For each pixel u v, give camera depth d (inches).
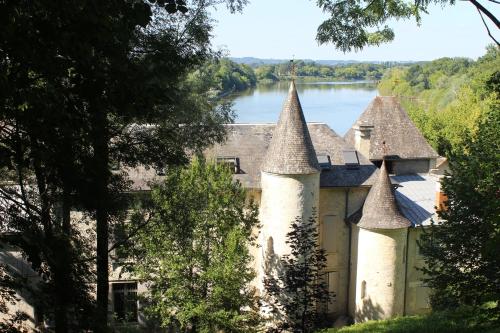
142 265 837.2
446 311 781.9
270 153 1050.1
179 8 313.1
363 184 1121.4
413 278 1087.0
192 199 812.0
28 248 476.1
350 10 486.6
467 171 697.6
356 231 1106.7
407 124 1337.4
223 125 879.1
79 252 546.9
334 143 1198.9
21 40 300.2
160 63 507.2
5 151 380.2
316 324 641.0
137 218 739.4
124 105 387.9
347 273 1143.0
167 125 703.1
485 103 2239.2
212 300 824.9
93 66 354.0
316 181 1047.6
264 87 6594.5
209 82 812.0
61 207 648.4
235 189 880.9
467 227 669.3
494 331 597.6
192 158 912.3
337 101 5157.5
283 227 1034.1
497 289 641.0
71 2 292.4
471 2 358.9
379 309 1048.8
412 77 4918.8
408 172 1309.1
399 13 475.2
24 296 880.9
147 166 626.2
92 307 497.0
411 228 1074.1
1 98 313.4
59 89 348.5
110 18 339.0
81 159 474.6
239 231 841.5
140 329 996.6
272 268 1045.2
